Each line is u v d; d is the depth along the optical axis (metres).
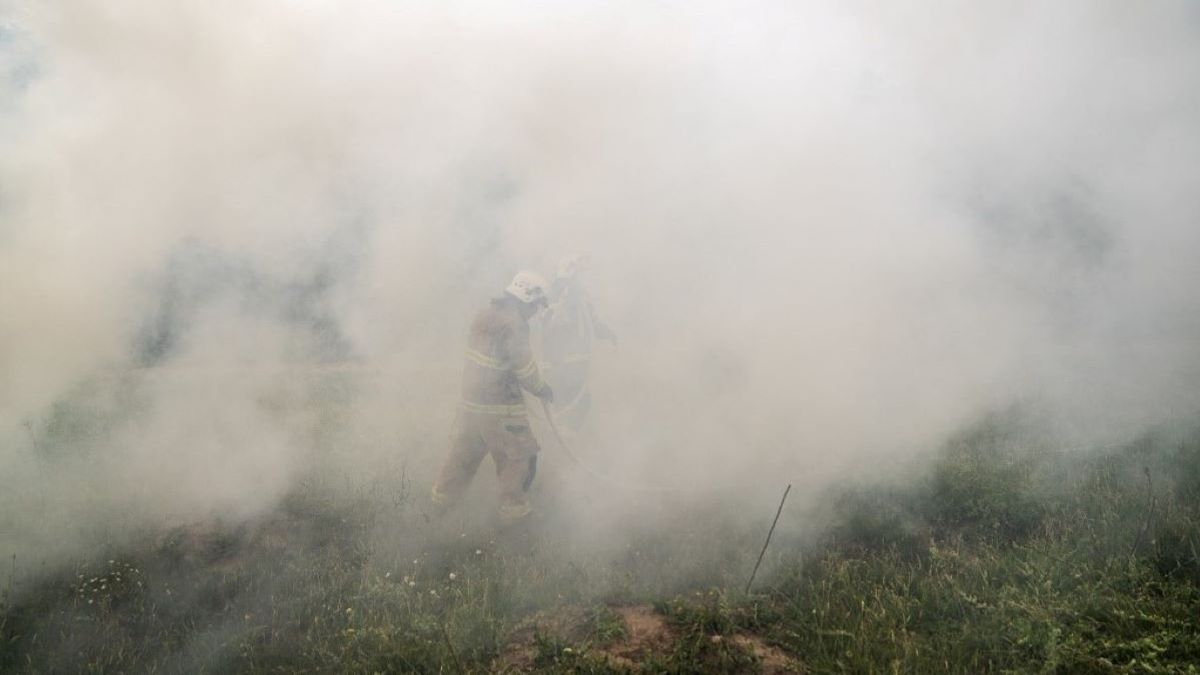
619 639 2.54
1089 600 2.46
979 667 2.29
